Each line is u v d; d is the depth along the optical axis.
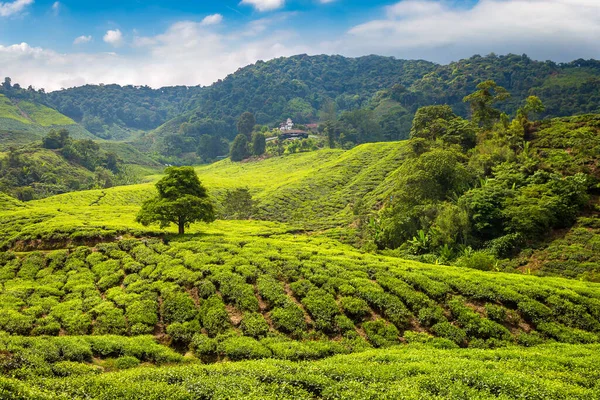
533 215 48.19
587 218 48.47
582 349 22.66
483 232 51.78
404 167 76.25
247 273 32.69
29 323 27.12
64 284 34.88
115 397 15.23
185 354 24.94
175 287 31.48
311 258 36.66
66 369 18.75
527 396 15.55
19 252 43.97
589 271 40.16
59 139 181.25
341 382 17.14
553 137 67.56
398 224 59.22
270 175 156.50
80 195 107.88
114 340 24.25
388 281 31.03
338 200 98.75
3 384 14.15
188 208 47.03
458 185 61.09
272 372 18.22
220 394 15.70
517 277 32.81
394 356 20.86
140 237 46.62
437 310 27.61
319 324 26.56
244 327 26.39
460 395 15.66
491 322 26.27
